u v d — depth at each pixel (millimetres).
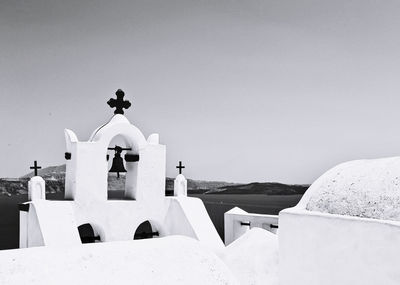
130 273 4180
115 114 13023
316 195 5586
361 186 5145
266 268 9602
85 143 11852
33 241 11141
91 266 4129
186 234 12992
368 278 4492
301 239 5215
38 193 12164
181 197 13805
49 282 3766
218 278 4562
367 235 4508
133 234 12570
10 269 3818
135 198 12828
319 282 4988
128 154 13086
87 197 11805
